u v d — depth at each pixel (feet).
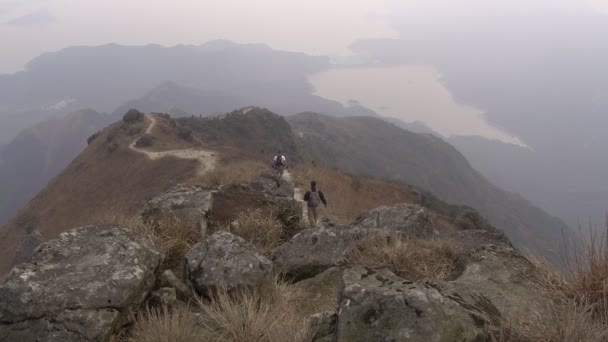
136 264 15.75
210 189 31.24
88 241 16.65
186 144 266.57
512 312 13.28
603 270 13.26
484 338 11.00
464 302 12.32
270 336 12.82
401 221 24.62
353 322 11.26
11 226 253.85
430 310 10.97
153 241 20.65
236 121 364.99
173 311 14.32
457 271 17.46
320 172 103.24
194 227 24.47
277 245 25.98
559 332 11.21
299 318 15.65
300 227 30.19
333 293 17.99
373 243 20.24
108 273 14.87
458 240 22.99
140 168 231.30
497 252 17.81
